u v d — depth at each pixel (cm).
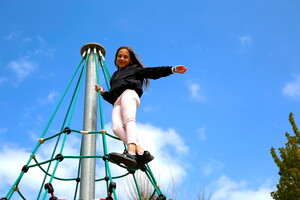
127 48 434
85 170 404
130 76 404
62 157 371
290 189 865
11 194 381
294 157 916
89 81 473
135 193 733
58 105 445
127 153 348
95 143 425
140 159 360
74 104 445
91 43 509
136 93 396
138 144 369
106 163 367
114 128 379
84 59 514
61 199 348
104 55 525
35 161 403
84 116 443
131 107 379
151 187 741
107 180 455
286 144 952
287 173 898
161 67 391
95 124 438
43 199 335
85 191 392
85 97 461
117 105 397
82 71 493
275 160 943
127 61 430
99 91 435
